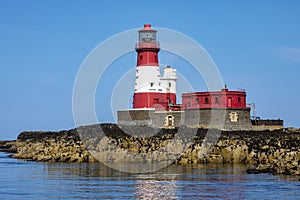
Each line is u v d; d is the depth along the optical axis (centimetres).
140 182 6406
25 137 14288
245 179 6475
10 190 5900
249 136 9319
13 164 8881
